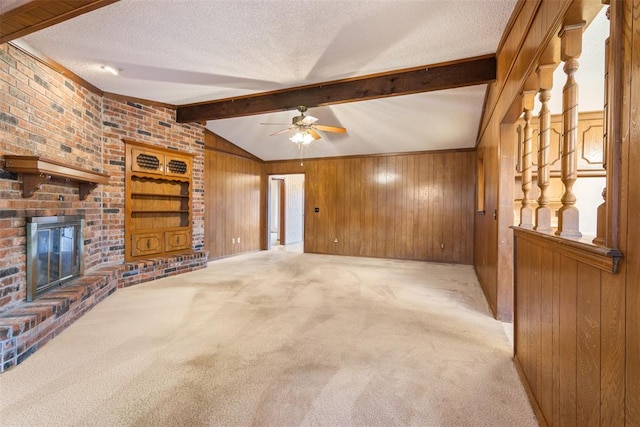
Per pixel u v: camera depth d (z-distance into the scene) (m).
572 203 1.40
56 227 2.95
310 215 7.12
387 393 1.77
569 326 1.25
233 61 3.10
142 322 2.79
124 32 2.55
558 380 1.36
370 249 6.59
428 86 3.22
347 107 4.43
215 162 6.05
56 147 3.07
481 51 2.86
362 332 2.60
